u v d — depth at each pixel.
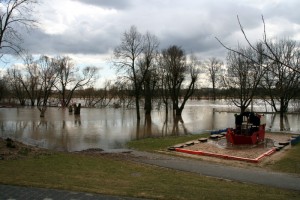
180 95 72.31
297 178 13.94
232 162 17.78
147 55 49.44
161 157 18.95
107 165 14.77
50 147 23.86
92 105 90.38
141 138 28.95
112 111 67.94
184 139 26.59
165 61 58.66
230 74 54.25
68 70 87.69
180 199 9.24
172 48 58.59
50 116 54.06
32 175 11.41
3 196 8.93
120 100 84.06
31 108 79.69
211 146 22.72
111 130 35.44
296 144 24.11
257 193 10.73
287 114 57.62
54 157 16.03
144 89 57.91
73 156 16.98
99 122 44.25
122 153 20.39
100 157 17.95
